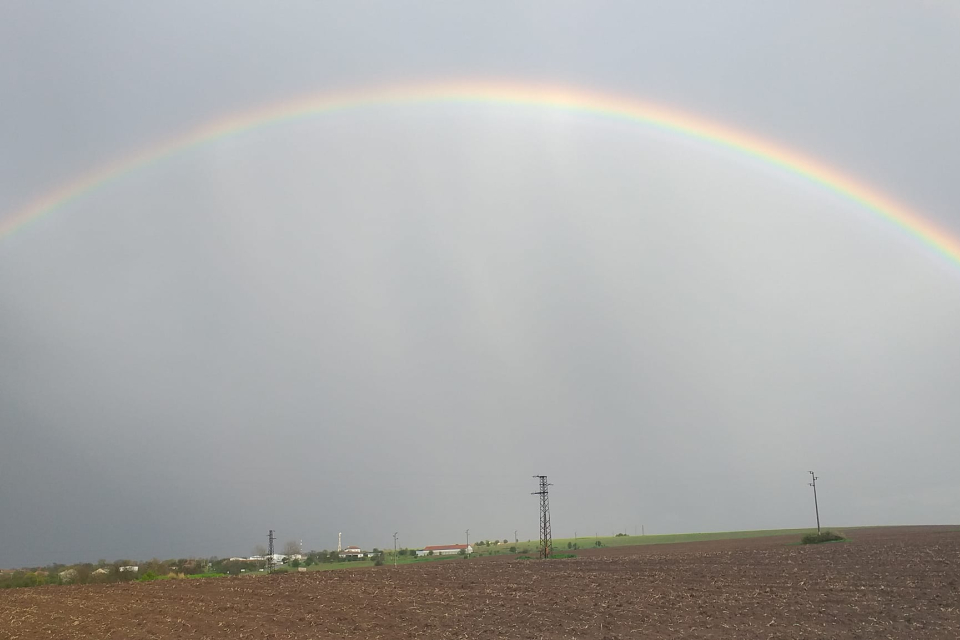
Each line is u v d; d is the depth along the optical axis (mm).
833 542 85125
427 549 196625
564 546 167250
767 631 33406
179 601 48969
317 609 44531
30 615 43812
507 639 33875
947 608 36875
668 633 33875
